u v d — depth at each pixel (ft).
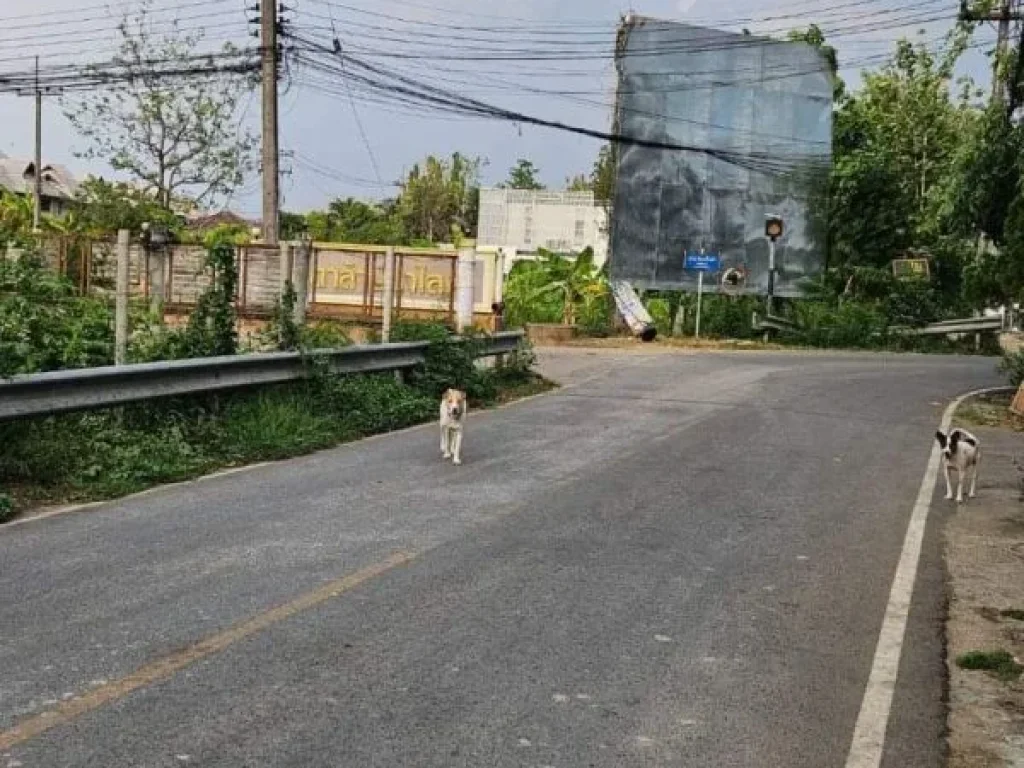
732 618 20.79
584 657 18.25
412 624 19.52
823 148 117.08
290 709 15.56
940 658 19.13
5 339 36.42
